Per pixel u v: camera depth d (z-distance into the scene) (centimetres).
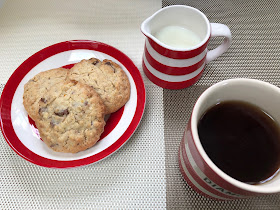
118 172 26
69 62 31
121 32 35
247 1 37
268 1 37
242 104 21
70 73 29
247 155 20
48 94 27
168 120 29
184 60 26
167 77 29
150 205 25
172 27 29
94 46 31
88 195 25
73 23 36
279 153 20
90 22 36
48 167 24
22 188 25
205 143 20
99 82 28
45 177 26
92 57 31
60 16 36
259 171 20
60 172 26
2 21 36
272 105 20
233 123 21
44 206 25
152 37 25
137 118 27
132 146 28
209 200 25
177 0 37
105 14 36
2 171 26
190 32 29
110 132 27
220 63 33
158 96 30
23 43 34
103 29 35
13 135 27
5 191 25
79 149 25
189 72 28
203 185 21
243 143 21
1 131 27
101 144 26
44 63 31
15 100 29
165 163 27
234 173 20
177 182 26
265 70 32
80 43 31
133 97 29
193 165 20
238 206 25
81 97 26
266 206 25
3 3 37
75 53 31
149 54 28
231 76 32
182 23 29
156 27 28
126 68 30
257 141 21
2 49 34
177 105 30
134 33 35
